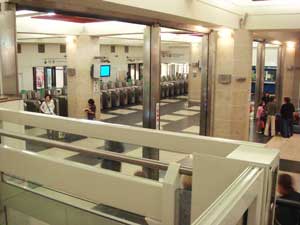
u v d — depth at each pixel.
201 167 1.14
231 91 7.60
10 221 1.99
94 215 1.54
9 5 3.54
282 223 2.24
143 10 4.51
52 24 8.67
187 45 18.41
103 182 1.44
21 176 1.74
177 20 5.63
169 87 19.36
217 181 1.11
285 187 2.71
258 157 1.07
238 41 7.48
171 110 13.94
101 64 10.43
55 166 1.57
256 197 0.94
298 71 14.06
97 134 1.64
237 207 0.78
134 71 19.06
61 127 1.76
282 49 13.65
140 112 13.64
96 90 10.57
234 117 7.80
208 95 7.61
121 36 10.38
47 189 1.70
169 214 1.27
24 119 1.91
